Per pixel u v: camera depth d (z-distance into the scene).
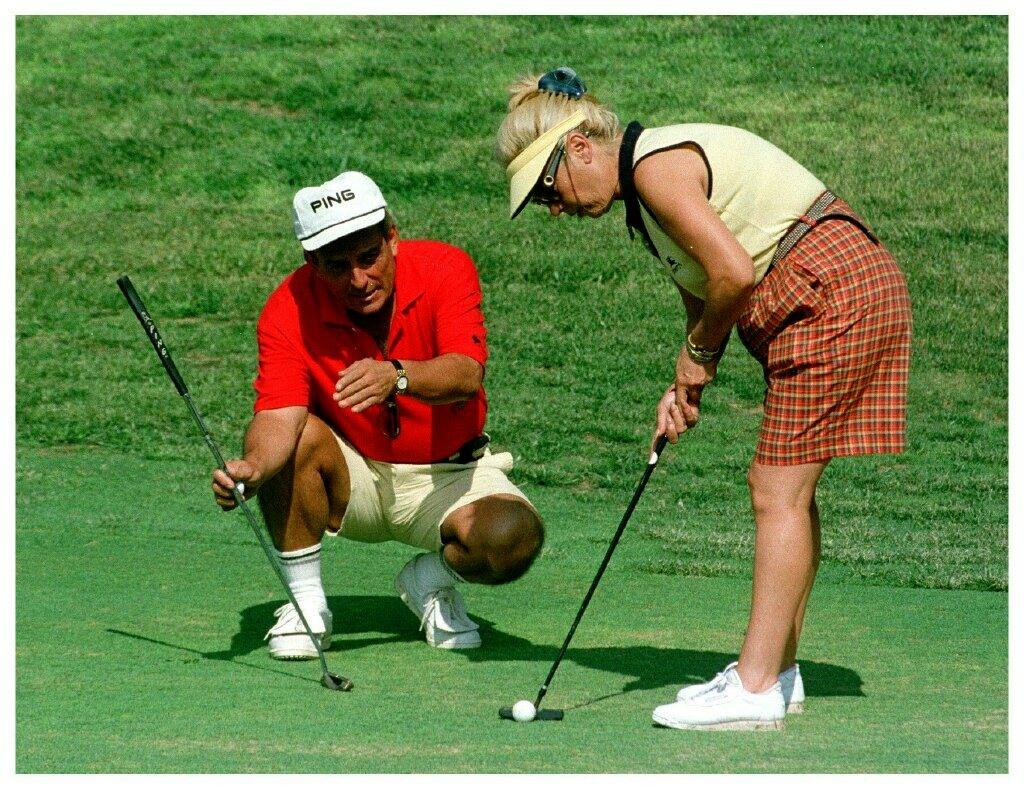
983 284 43.22
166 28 64.44
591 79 58.22
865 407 13.94
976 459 32.81
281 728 13.50
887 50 60.12
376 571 23.02
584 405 36.22
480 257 45.34
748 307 14.11
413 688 15.53
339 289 16.48
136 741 12.96
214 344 40.44
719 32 62.38
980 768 12.05
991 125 54.03
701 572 23.31
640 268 45.03
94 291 44.00
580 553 25.02
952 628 18.91
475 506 17.33
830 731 13.57
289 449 16.89
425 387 16.17
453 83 59.09
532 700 14.91
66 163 53.50
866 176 50.03
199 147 54.62
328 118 56.53
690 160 13.75
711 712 13.59
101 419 34.97
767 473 14.12
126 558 23.11
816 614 19.83
